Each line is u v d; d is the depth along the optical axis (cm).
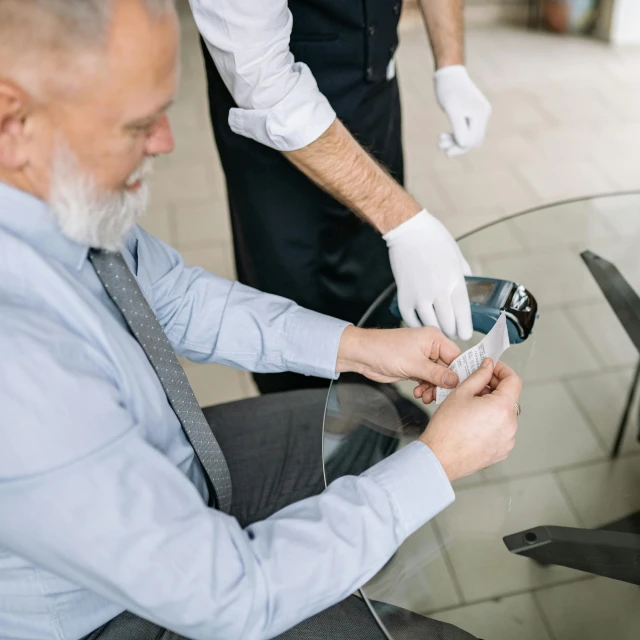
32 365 65
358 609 94
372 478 79
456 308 113
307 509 78
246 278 165
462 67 153
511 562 89
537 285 130
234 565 71
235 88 115
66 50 59
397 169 168
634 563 88
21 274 70
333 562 75
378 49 138
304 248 154
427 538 92
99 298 82
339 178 117
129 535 67
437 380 99
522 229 143
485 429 82
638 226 142
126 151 68
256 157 142
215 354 109
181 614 70
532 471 100
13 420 64
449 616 84
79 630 83
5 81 60
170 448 88
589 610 84
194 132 319
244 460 116
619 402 110
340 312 169
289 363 108
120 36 60
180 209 269
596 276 132
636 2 363
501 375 91
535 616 84
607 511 95
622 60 360
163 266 106
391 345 102
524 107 326
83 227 71
